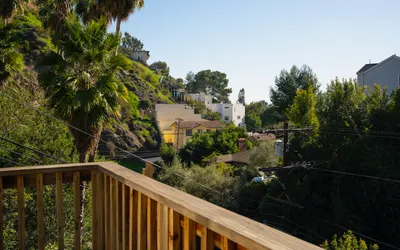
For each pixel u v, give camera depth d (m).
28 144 10.41
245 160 24.47
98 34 8.41
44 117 11.10
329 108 16.20
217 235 1.25
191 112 42.50
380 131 14.52
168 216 1.52
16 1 14.81
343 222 13.06
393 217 12.99
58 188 2.39
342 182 13.95
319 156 14.59
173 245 1.47
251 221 1.17
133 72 45.59
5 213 8.52
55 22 13.74
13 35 13.52
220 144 28.84
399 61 22.78
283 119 33.00
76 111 8.22
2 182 2.26
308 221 13.88
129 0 14.34
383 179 12.73
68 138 11.55
